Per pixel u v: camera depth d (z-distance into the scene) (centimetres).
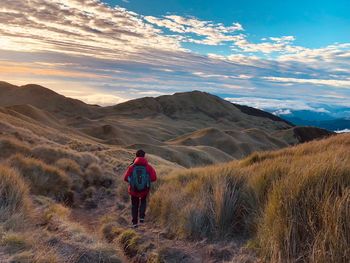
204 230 664
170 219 802
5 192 773
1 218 648
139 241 691
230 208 679
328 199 464
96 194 1506
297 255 459
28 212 771
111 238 768
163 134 18350
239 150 11750
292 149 1495
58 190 1337
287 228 480
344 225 426
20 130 2838
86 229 847
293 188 544
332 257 397
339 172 566
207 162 7938
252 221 643
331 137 1678
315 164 625
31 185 1258
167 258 584
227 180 820
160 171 2175
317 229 469
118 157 3519
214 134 12675
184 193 908
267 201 634
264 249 505
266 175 743
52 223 754
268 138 15575
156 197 986
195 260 566
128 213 1051
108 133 11738
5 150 1780
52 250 509
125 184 1478
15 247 499
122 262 570
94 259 551
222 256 561
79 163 2038
